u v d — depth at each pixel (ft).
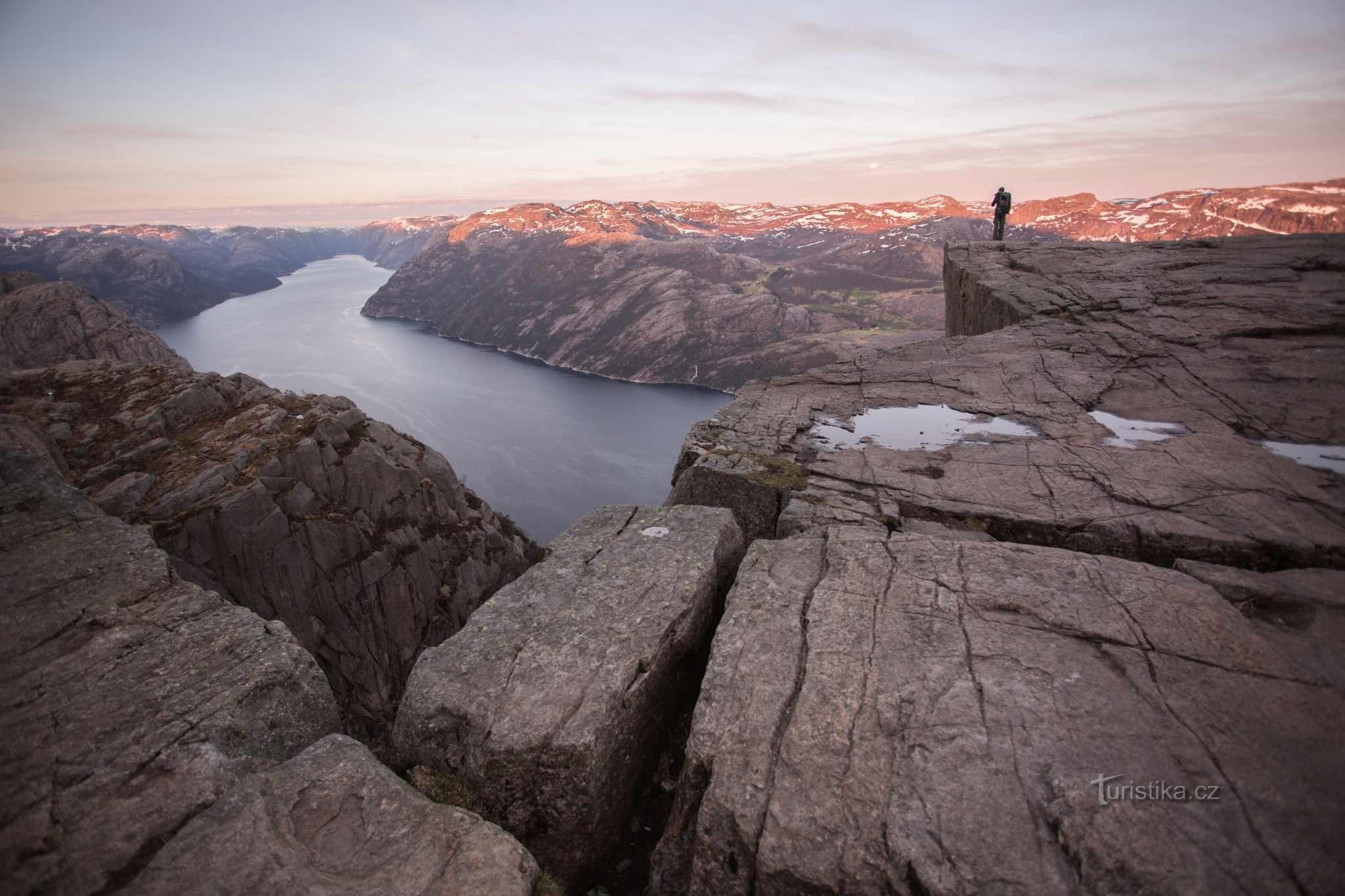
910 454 38.29
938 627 20.61
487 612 23.50
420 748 19.27
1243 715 16.34
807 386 53.21
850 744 16.53
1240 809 13.78
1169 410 41.29
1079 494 31.45
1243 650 18.67
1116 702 17.06
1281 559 25.82
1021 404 44.62
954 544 25.54
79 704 19.36
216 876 14.26
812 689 18.40
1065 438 38.45
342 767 17.72
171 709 19.43
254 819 15.76
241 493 97.55
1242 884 12.35
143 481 95.30
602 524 29.89
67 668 20.77
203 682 20.58
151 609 23.76
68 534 28.12
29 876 14.29
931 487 33.68
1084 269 75.00
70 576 25.23
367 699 108.37
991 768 15.46
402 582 113.60
